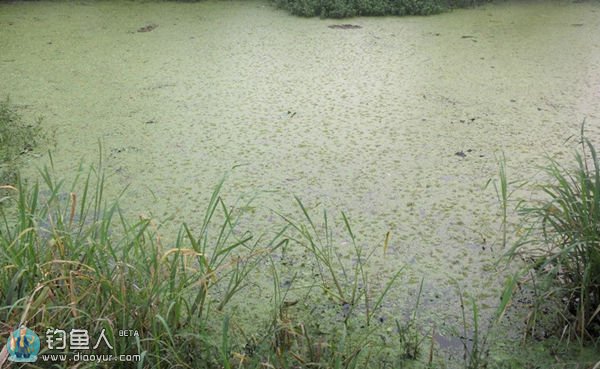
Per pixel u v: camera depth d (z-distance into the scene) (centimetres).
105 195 227
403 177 235
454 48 397
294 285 179
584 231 155
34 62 376
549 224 179
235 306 170
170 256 187
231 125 284
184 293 158
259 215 213
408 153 254
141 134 277
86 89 332
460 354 153
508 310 167
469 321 164
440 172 238
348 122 285
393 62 371
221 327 161
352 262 188
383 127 279
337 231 203
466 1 513
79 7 515
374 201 220
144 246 173
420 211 213
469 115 291
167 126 284
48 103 313
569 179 229
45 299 141
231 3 529
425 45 405
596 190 158
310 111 298
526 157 248
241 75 351
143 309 146
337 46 405
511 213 210
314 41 416
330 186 230
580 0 533
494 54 383
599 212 157
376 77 345
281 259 190
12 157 255
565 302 165
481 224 205
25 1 532
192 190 230
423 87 328
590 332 157
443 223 206
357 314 167
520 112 293
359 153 254
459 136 269
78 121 291
